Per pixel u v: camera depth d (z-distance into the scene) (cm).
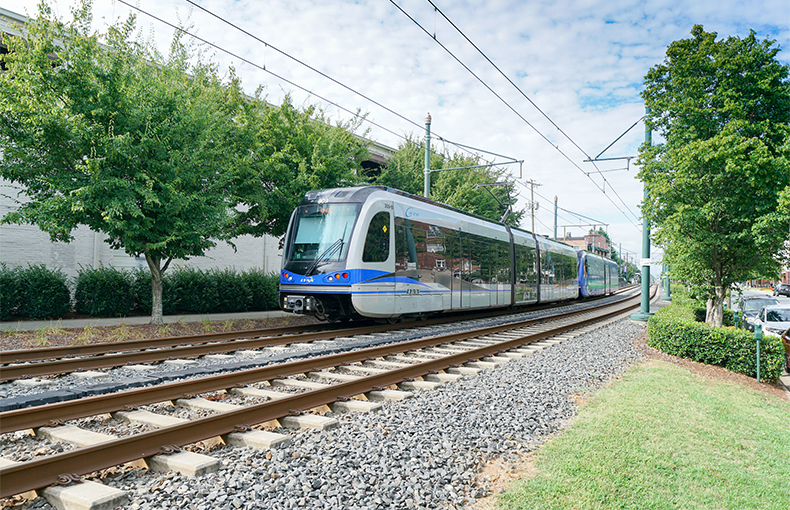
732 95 1140
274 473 378
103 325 1256
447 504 353
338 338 1131
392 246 1247
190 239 1197
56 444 433
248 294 1852
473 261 1642
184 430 425
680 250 1302
